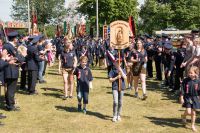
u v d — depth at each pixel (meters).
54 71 22.86
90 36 28.27
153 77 19.91
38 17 95.62
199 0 71.56
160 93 15.05
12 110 11.93
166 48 15.95
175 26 72.00
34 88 14.74
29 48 14.48
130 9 63.84
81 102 12.41
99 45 25.95
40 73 17.78
